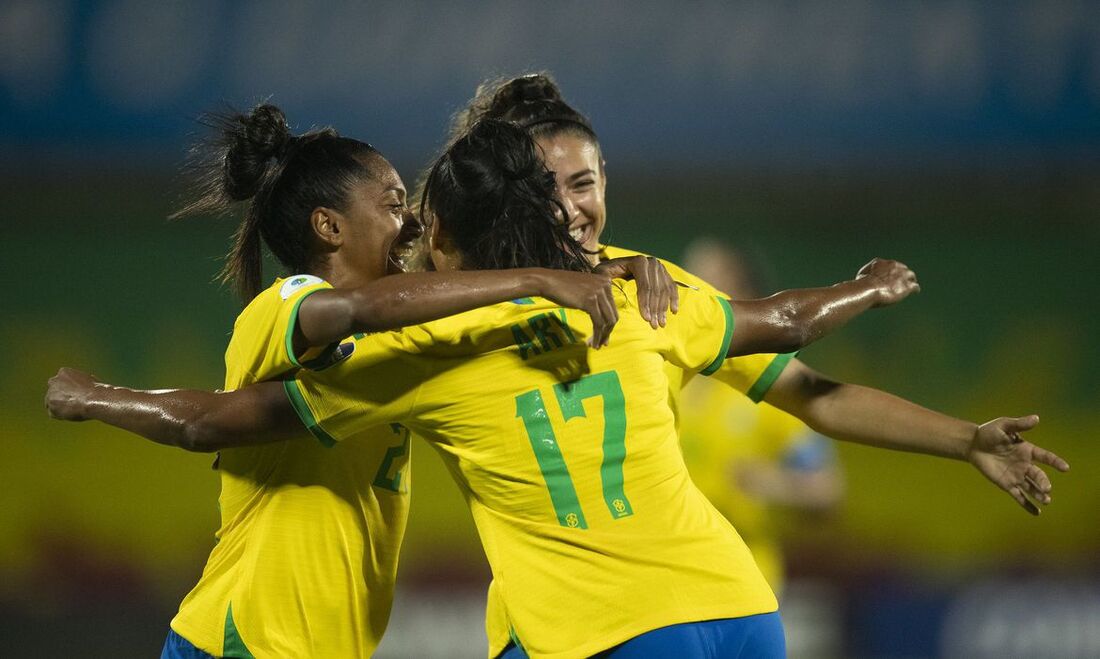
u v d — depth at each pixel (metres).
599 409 9.18
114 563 30.39
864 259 35.72
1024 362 34.56
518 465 9.08
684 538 9.06
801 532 30.12
